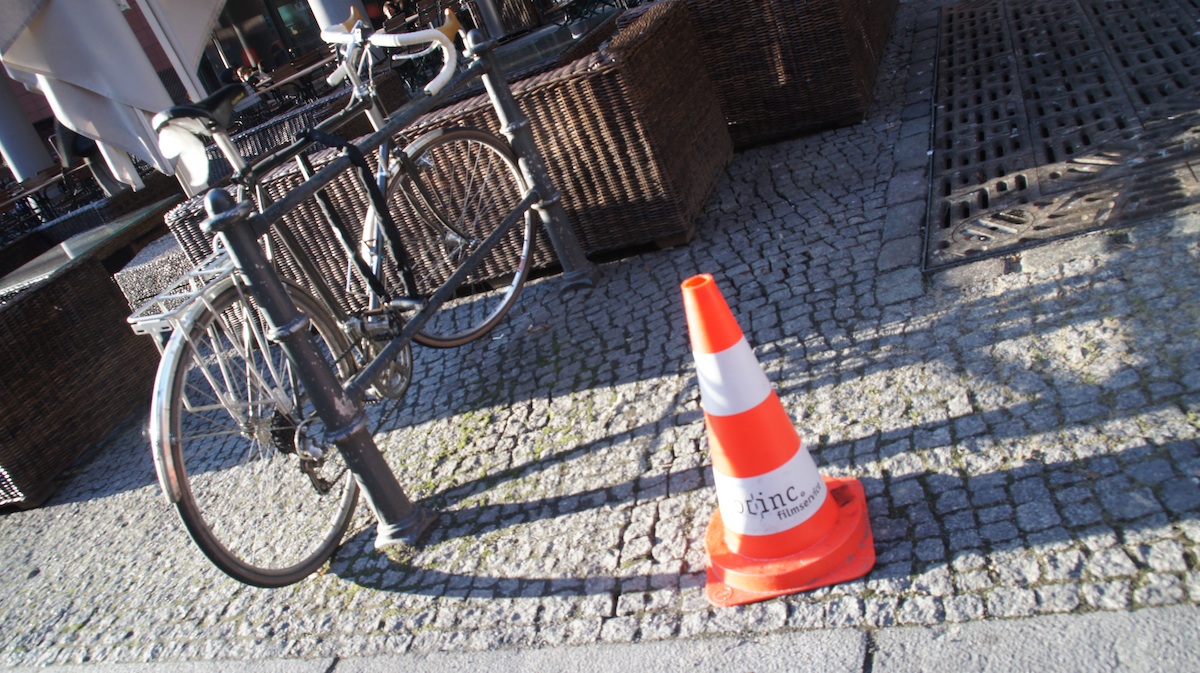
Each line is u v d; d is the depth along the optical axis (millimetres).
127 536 3992
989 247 3297
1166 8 5008
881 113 5000
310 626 2920
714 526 2557
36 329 4812
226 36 13586
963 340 2895
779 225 4125
